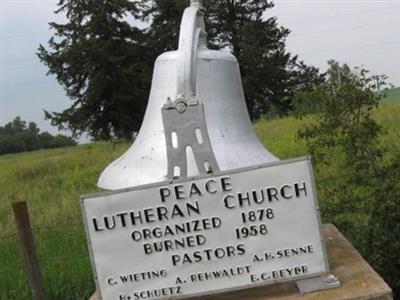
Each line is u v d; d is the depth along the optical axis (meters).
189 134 2.74
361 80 5.14
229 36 41.78
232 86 3.14
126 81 32.97
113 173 3.09
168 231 2.78
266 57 39.44
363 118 4.95
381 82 5.14
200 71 3.04
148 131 3.14
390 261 4.62
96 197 2.79
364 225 4.81
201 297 2.99
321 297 2.76
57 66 33.75
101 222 2.79
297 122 17.03
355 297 2.73
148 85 33.72
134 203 2.78
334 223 4.86
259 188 2.75
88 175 15.05
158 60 3.21
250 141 3.11
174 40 34.72
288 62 40.78
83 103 33.75
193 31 2.92
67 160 19.52
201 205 2.76
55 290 5.34
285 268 2.78
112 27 33.88
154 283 2.80
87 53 32.59
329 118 4.75
